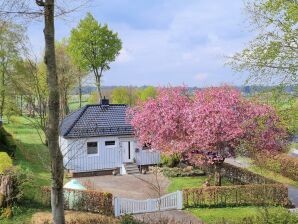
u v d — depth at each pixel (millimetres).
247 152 28438
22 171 22688
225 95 28859
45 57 9812
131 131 36531
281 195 26078
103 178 34406
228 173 33844
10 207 20859
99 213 22922
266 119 17500
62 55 55188
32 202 21922
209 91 30344
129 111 36594
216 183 29078
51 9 9680
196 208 25047
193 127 28203
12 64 29891
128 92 69500
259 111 26359
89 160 35219
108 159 35938
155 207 24406
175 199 24953
